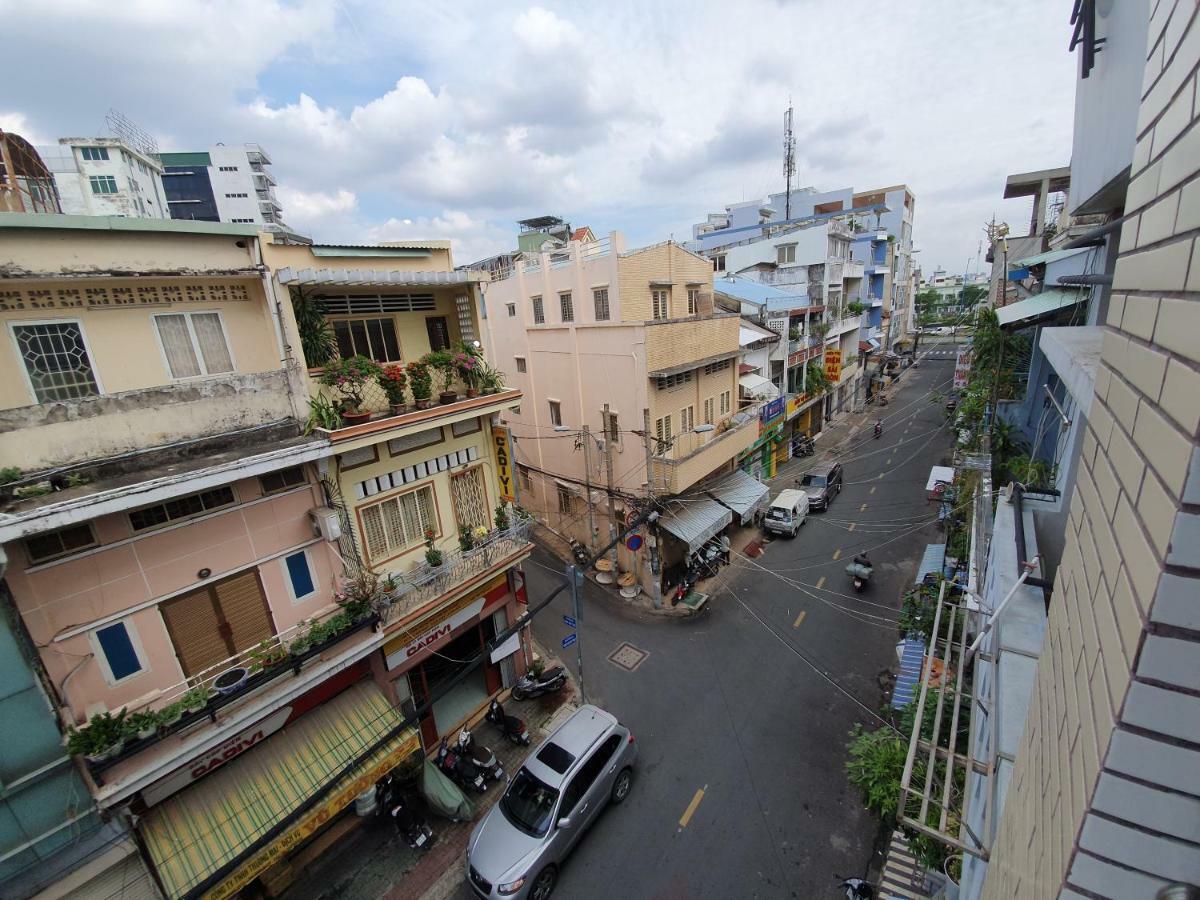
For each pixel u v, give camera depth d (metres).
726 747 10.94
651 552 15.67
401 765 9.77
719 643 14.25
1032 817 2.37
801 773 10.24
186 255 7.29
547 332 17.12
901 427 31.33
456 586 10.14
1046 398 12.98
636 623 15.29
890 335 46.56
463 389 10.55
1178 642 1.30
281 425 8.23
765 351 22.94
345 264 9.01
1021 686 4.43
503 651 11.73
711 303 17.89
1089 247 8.76
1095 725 1.65
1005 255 19.31
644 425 14.92
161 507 7.21
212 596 7.72
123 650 7.00
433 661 11.48
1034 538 6.61
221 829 7.21
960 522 15.17
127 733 6.41
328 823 9.49
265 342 8.30
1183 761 1.39
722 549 18.20
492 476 11.39
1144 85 1.83
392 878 8.73
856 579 16.25
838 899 8.12
